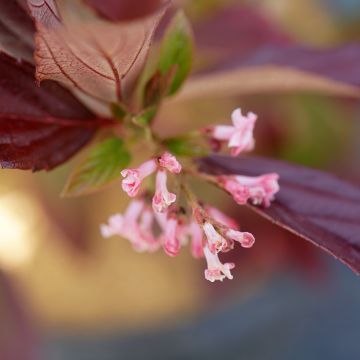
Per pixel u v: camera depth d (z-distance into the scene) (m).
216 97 0.47
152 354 0.64
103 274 0.58
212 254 0.24
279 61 0.33
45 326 0.58
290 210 0.26
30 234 0.51
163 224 0.27
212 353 0.65
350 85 0.33
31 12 0.22
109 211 0.50
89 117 0.26
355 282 0.72
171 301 0.60
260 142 0.49
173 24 0.27
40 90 0.25
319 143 0.50
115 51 0.22
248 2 0.47
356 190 0.27
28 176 0.48
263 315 0.66
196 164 0.27
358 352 0.69
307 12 0.49
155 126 0.47
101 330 0.61
